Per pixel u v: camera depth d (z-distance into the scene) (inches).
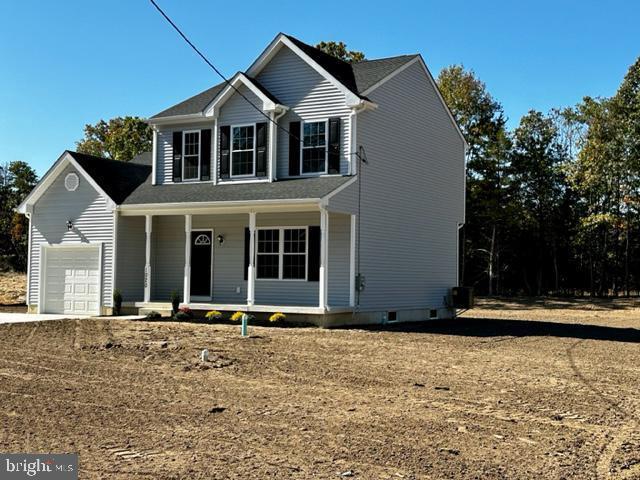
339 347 632.4
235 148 933.2
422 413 376.5
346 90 863.1
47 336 689.0
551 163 1883.6
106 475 265.0
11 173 2207.2
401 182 957.8
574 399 421.1
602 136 1653.5
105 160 1047.6
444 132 1077.8
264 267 925.2
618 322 1111.0
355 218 853.2
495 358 589.0
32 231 1010.1
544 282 1990.7
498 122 1835.6
